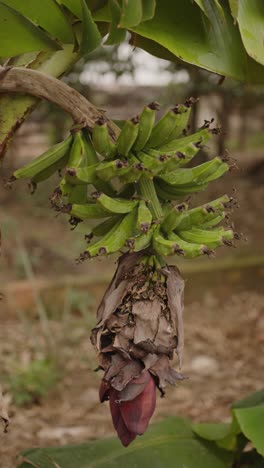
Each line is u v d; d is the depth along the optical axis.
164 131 1.83
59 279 7.57
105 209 1.81
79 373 5.34
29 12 1.93
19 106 1.95
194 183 1.86
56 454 2.45
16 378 4.80
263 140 18.03
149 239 1.79
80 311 6.89
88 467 2.43
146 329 1.75
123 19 1.82
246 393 5.07
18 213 10.45
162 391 1.77
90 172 1.80
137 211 1.82
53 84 1.90
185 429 2.66
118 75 7.95
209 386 5.19
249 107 11.79
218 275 7.65
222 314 7.11
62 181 1.82
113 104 14.01
